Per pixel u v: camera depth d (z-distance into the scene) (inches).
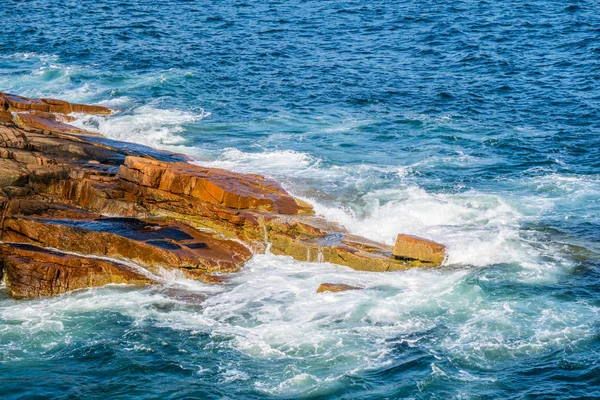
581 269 1525.6
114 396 1189.7
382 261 1541.6
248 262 1592.0
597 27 3304.6
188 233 1643.7
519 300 1422.2
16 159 1759.4
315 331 1344.7
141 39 3243.1
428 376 1216.2
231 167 1991.9
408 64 2938.0
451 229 1684.3
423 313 1390.3
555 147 2155.5
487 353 1273.4
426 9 3730.3
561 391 1184.2
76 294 1472.7
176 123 2327.8
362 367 1245.1
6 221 1576.0
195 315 1406.3
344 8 3801.7
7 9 3688.5
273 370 1245.1
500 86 2667.3
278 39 3275.1
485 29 3358.8
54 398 1187.3
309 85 2696.9
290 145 2180.1
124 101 2519.7
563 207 1801.2
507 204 1811.0
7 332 1349.7
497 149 2156.7
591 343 1290.6
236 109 2469.2
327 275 1534.2
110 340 1331.2
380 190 1884.8
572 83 2667.3
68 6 3782.0
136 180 1716.3
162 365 1263.5
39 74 2792.8
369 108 2487.7
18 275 1470.2
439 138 2240.4
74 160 1847.9
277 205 1723.7
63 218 1636.3
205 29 3415.4
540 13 3582.7
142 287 1493.6
